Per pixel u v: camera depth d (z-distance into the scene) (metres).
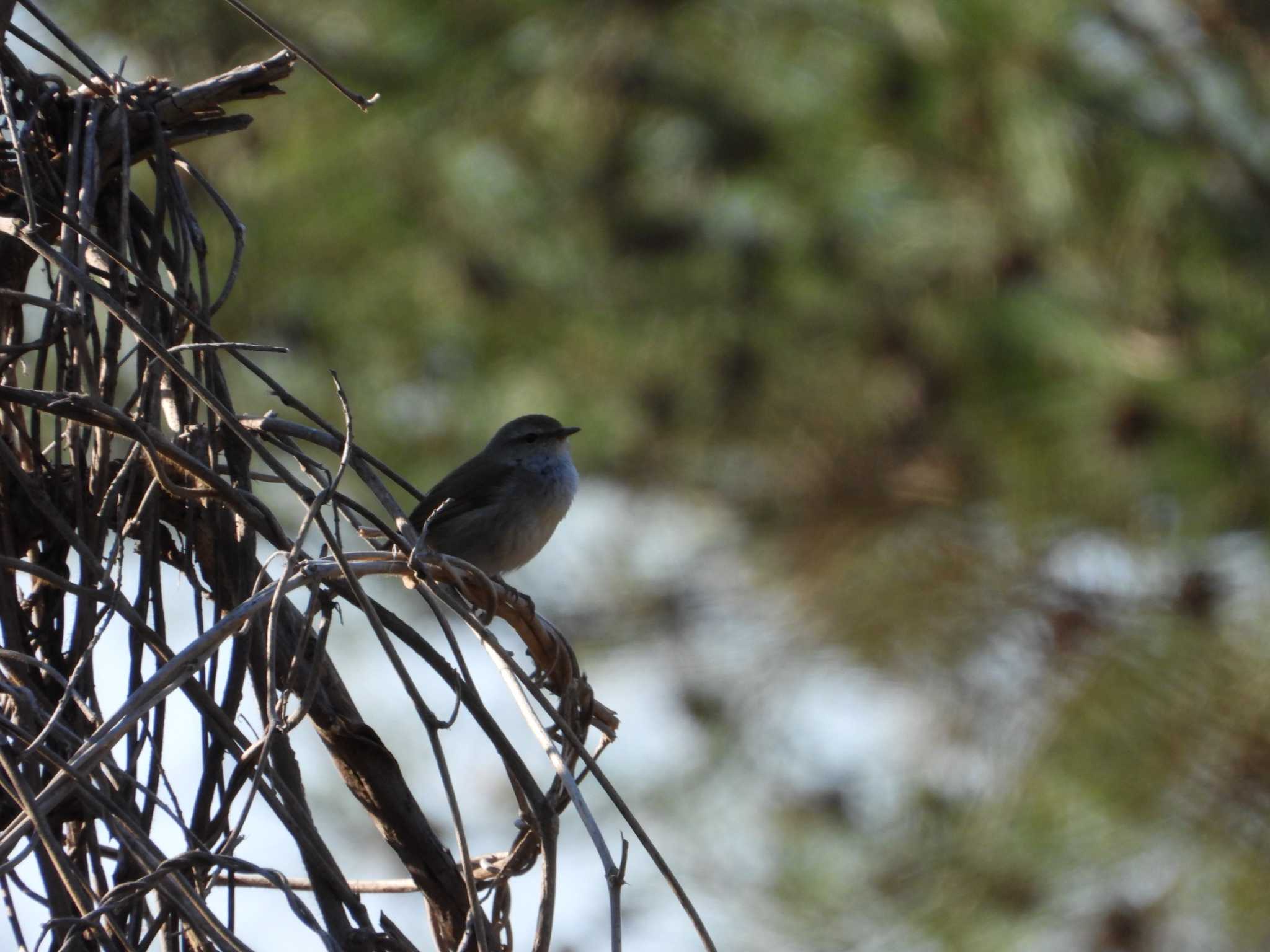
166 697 4.57
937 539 12.16
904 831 11.85
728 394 13.30
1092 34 12.12
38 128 5.71
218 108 6.08
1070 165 12.02
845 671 12.08
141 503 5.32
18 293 5.04
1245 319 12.02
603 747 5.95
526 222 13.21
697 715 12.68
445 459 13.12
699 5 12.57
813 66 12.67
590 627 13.25
